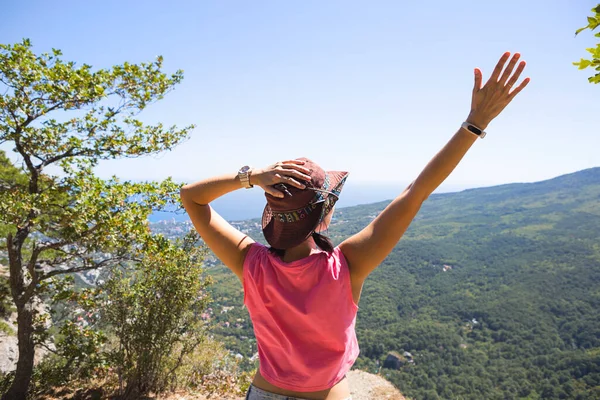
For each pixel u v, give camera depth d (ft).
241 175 3.25
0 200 16.35
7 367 28.43
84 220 16.72
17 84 18.30
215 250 3.57
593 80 4.43
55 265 19.61
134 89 20.66
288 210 2.98
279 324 3.03
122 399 18.66
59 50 18.70
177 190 19.63
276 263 3.03
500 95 2.78
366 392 21.61
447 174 2.86
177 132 21.29
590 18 4.19
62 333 20.38
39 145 19.48
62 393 20.45
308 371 2.94
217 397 19.90
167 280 18.51
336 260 2.96
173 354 21.83
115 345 21.06
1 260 27.73
